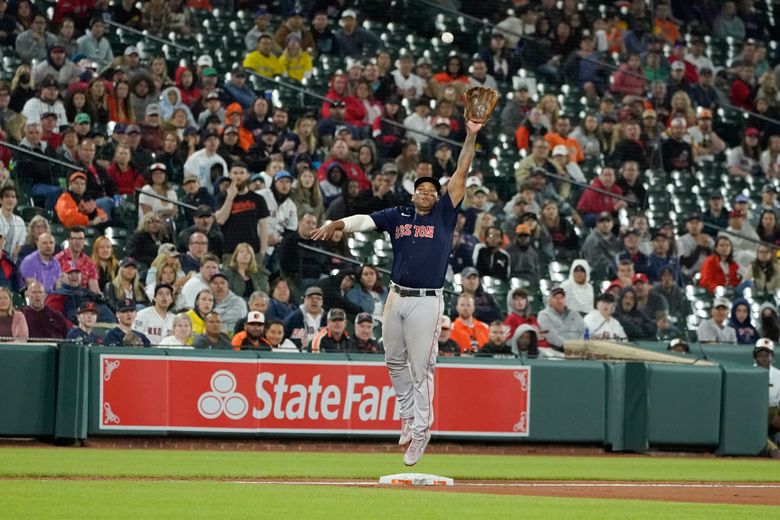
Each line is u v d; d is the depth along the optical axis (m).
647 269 38.34
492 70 44.16
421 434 17.98
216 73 38.03
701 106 46.94
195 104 37.16
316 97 39.66
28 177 31.73
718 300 36.19
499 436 28.92
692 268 39.66
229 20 41.22
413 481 18.30
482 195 36.84
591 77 45.16
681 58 47.34
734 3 50.16
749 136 45.94
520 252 36.25
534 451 29.38
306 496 14.95
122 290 29.81
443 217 17.75
